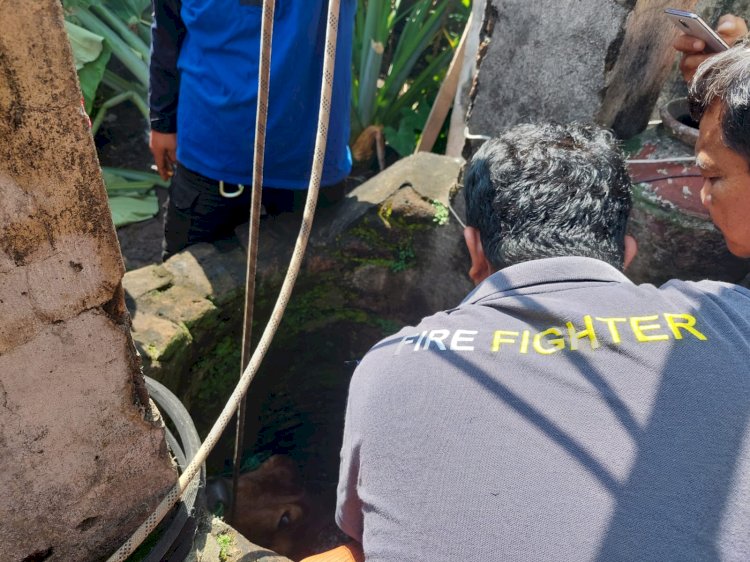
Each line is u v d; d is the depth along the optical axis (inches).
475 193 44.3
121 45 144.3
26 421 38.0
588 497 30.9
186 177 85.0
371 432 36.2
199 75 77.9
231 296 82.4
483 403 34.5
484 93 81.7
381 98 138.5
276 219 91.0
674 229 71.6
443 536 31.7
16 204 31.4
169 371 73.5
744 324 36.9
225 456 95.8
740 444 31.5
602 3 65.4
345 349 102.1
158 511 47.6
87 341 38.1
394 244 91.4
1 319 33.7
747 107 40.7
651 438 31.9
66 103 30.4
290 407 104.0
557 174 42.0
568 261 39.3
